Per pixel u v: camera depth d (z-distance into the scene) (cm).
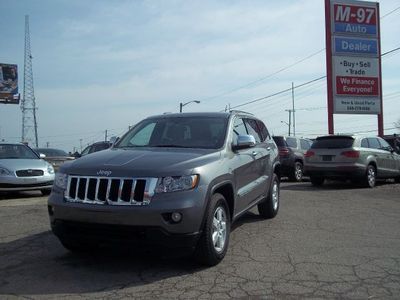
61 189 564
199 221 538
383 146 1620
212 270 564
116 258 615
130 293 488
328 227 820
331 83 2066
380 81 2117
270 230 793
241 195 687
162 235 517
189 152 608
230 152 663
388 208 1036
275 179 917
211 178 568
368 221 878
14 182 1272
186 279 531
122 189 529
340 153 1461
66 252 649
